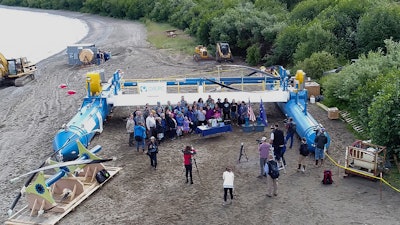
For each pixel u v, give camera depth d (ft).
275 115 79.10
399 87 56.70
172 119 68.08
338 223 43.86
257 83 86.53
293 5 173.88
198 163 59.31
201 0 223.51
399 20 101.81
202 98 76.59
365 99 66.69
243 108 72.28
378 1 116.26
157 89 77.25
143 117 67.97
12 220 45.70
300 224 44.04
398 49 81.05
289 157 59.88
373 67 75.10
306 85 86.02
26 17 351.46
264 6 167.02
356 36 106.93
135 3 279.90
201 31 166.30
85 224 45.52
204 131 66.69
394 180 51.80
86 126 66.44
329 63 97.96
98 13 335.47
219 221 45.14
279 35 126.31
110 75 121.39
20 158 64.34
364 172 51.98
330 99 80.33
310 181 52.85
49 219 45.83
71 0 374.43
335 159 58.39
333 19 115.85
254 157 60.49
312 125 62.75
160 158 61.41
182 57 146.00
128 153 63.67
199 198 49.98
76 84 111.65
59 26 281.13
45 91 106.32
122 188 53.06
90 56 138.10
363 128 66.28
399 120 54.19
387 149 56.08
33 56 171.83
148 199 50.24
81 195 50.03
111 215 47.14
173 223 45.19
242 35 146.20
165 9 244.42
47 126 78.64
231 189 48.19
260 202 48.52
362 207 46.57
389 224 43.24
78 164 47.47
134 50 164.04
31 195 46.80
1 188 54.85
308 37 110.73
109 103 77.46
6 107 93.91
